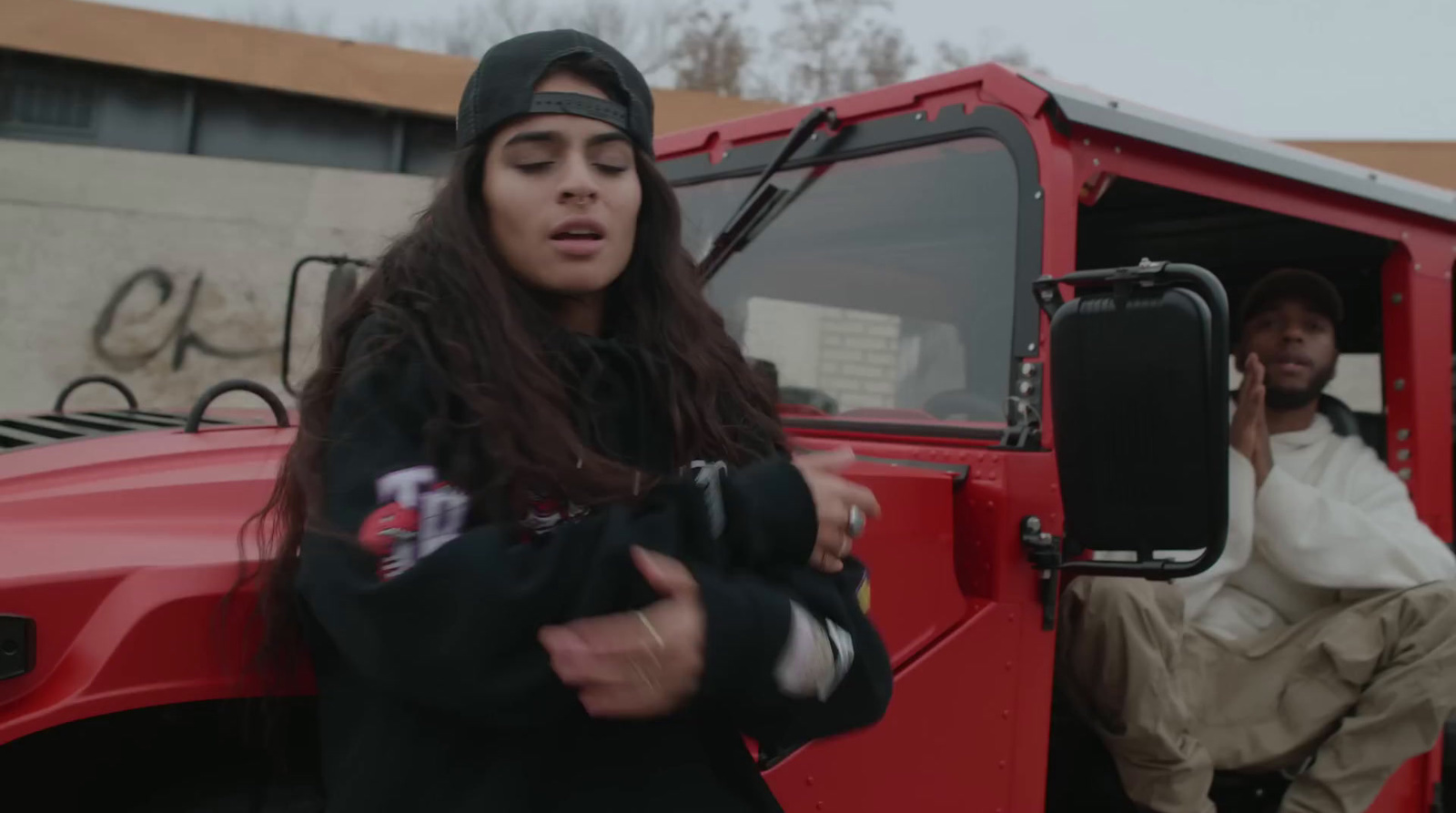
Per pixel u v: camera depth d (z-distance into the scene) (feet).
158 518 4.67
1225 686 8.11
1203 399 4.76
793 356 7.82
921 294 7.07
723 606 2.96
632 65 3.77
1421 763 8.63
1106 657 6.93
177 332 29.63
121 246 29.27
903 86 7.27
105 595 4.08
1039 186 6.43
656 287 3.90
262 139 30.99
